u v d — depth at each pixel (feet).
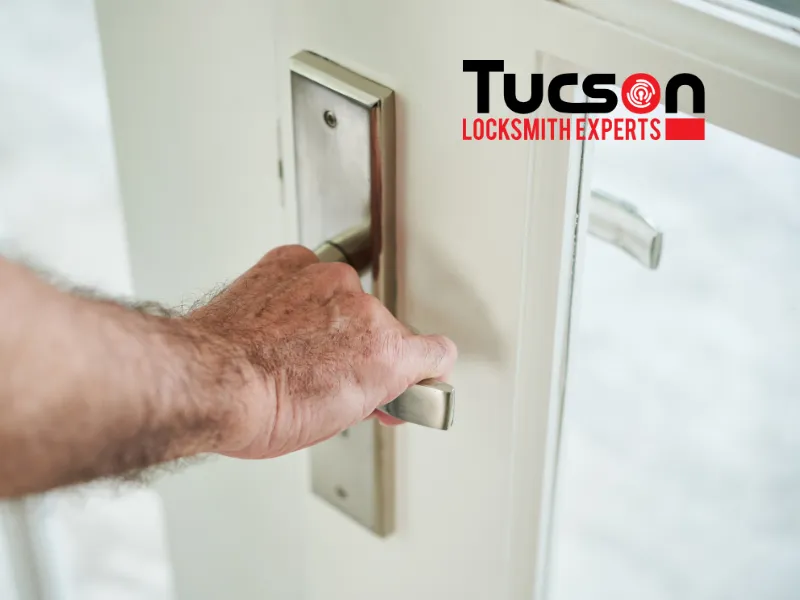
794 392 2.72
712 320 2.63
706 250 2.39
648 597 3.07
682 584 3.06
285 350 1.42
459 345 1.66
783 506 2.96
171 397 1.23
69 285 1.26
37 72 3.28
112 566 3.71
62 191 3.32
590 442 3.02
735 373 2.72
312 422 1.44
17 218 3.30
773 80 1.18
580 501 3.10
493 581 1.86
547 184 1.46
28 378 1.09
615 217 1.76
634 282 2.54
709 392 2.79
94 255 3.34
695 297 2.56
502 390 1.65
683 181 2.18
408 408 1.54
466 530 1.84
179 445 1.27
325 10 1.54
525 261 1.52
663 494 3.03
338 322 1.49
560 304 1.56
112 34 1.93
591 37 1.29
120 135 2.06
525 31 1.34
